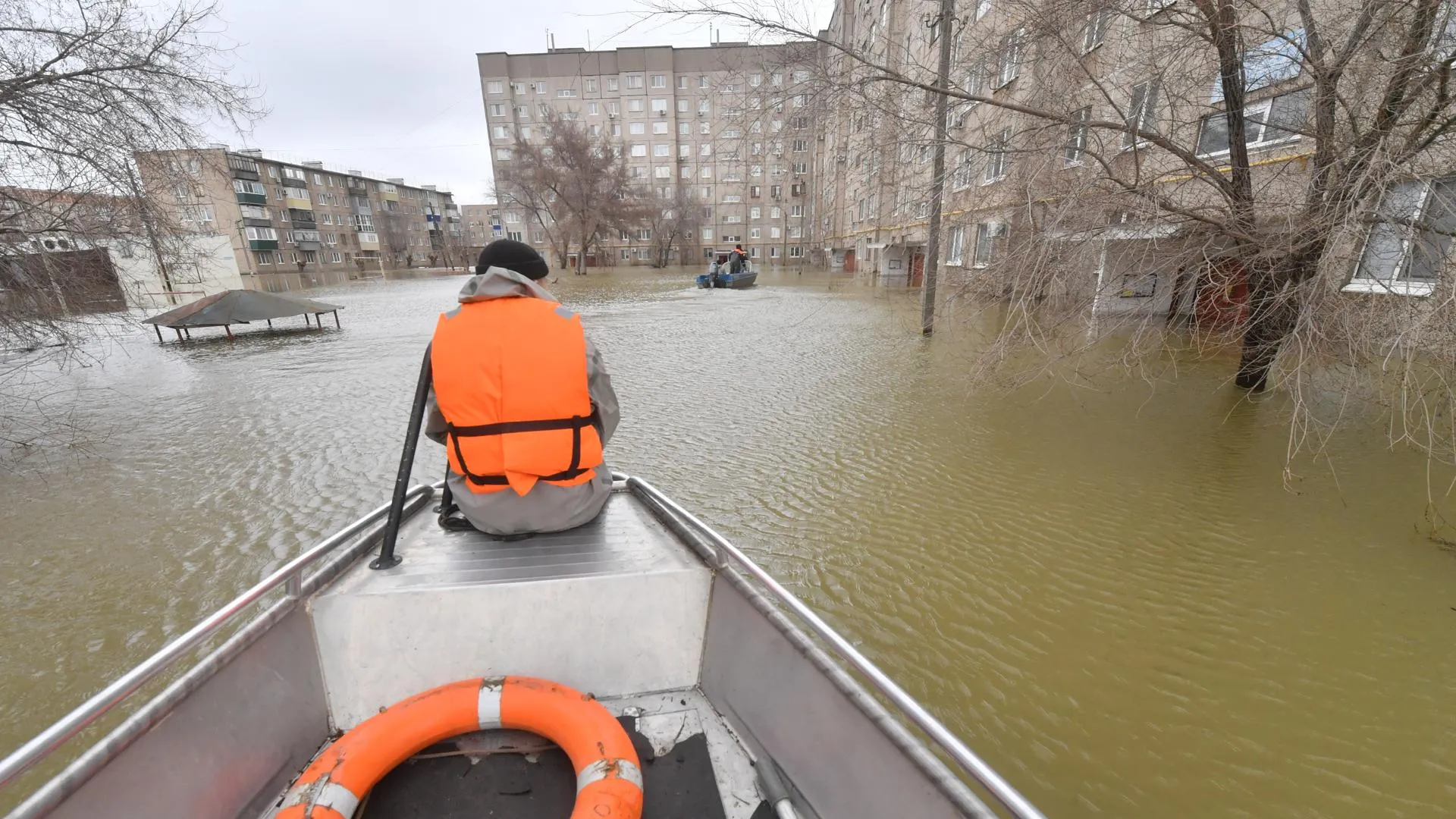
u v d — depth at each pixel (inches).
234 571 161.3
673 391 336.5
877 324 573.3
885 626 129.0
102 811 44.6
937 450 230.1
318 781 55.4
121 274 308.5
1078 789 92.5
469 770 62.9
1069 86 239.1
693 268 2151.8
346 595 69.8
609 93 2458.2
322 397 350.9
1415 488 181.3
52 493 213.9
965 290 248.2
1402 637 121.8
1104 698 109.0
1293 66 227.0
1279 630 125.1
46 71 271.1
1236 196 227.5
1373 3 187.8
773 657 67.3
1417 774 93.2
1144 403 276.2
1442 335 149.1
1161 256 218.1
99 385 406.3
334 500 204.5
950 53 313.9
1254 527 164.6
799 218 2416.3
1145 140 234.2
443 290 1310.3
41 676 125.3
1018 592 140.3
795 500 190.2
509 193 2031.3
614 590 74.7
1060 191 223.0
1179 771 94.7
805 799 59.6
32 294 273.3
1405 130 193.9
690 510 184.7
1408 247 164.9
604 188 1713.8
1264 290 221.9
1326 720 103.4
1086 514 175.5
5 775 37.5
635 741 69.1
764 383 347.9
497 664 72.0
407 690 70.3
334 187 2652.6
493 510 81.1
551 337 75.2
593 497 86.0
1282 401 263.7
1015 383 264.4
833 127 277.1
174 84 299.4
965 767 44.7
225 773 55.6
